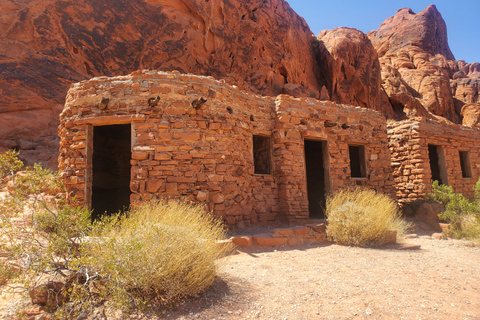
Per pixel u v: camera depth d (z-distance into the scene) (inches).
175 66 758.5
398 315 137.3
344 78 1197.7
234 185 331.6
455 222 350.9
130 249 148.0
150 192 295.4
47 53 637.9
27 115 628.7
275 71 981.8
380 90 1368.1
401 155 552.4
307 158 565.9
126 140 585.9
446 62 2151.8
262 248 259.9
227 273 190.4
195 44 799.7
